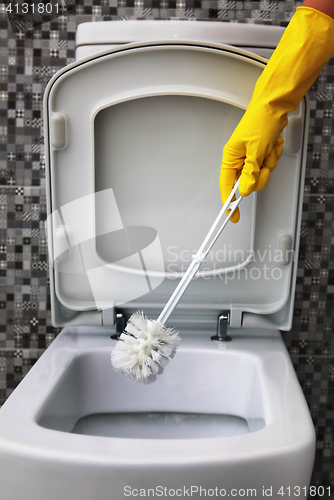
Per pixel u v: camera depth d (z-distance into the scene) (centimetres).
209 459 42
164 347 55
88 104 70
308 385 98
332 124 89
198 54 68
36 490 43
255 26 73
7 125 90
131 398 76
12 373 98
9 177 92
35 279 95
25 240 94
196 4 87
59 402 63
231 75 69
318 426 99
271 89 61
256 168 61
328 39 58
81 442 45
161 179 75
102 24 73
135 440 45
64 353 72
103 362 75
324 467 100
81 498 43
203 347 76
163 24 72
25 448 43
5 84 89
